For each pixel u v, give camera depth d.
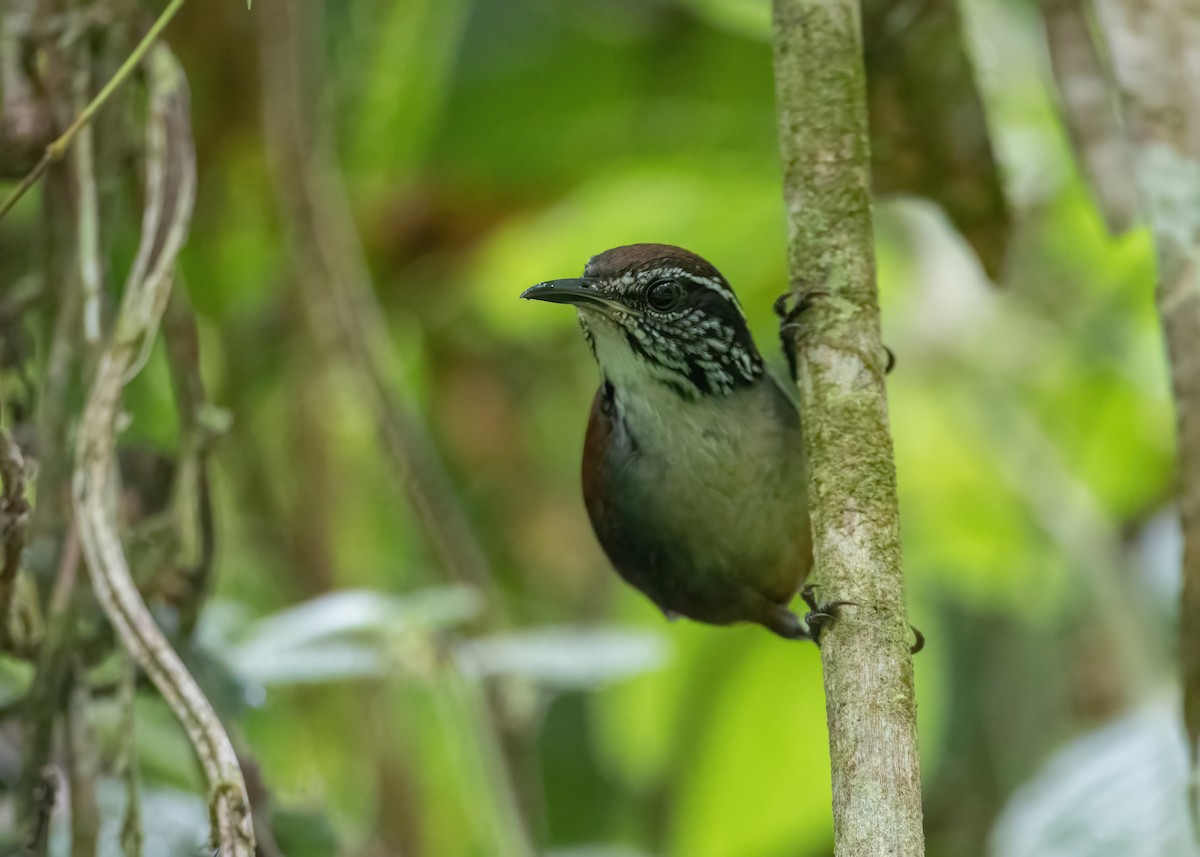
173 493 7.48
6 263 9.23
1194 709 6.21
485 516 12.83
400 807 10.14
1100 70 7.61
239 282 10.95
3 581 6.49
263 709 10.22
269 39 9.38
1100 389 11.95
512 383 12.82
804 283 6.14
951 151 8.39
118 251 9.39
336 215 9.65
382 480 11.39
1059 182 11.23
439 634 9.13
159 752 8.79
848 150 6.21
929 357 11.70
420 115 11.45
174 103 7.10
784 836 11.30
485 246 12.17
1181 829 8.43
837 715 5.38
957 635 13.01
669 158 11.77
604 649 9.47
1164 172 6.46
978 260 8.59
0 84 7.26
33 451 7.48
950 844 12.80
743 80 11.80
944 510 11.88
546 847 11.37
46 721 6.72
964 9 8.34
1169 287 6.33
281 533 10.88
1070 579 12.00
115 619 6.16
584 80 11.93
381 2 11.21
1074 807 8.72
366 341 9.64
